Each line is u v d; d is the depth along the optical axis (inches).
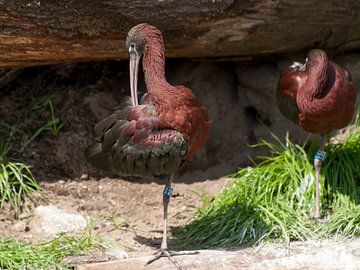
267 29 463.5
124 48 450.6
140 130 397.4
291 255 391.5
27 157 486.3
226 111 521.7
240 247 411.2
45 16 416.2
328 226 423.2
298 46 490.3
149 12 430.6
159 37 402.6
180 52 471.2
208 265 383.9
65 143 490.3
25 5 408.5
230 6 440.8
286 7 454.6
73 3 415.8
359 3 473.7
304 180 453.1
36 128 501.4
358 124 503.8
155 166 399.2
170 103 390.9
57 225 440.1
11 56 440.5
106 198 477.1
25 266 388.8
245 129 522.0
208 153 511.5
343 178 455.8
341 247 394.0
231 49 474.9
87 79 524.7
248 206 438.0
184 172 508.1
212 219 439.5
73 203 467.8
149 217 463.8
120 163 409.1
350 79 444.1
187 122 393.7
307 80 430.6
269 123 516.7
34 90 519.5
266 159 492.4
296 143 504.4
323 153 444.8
